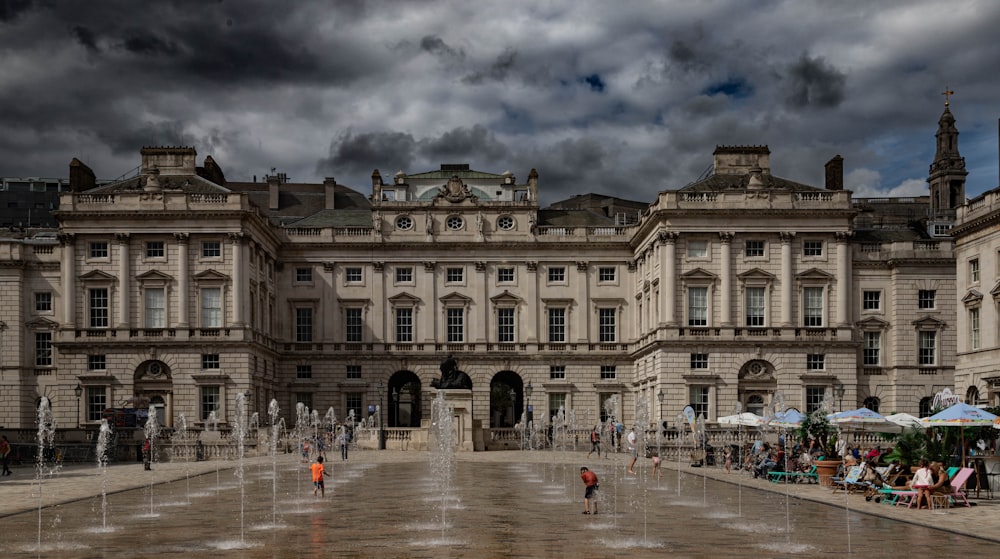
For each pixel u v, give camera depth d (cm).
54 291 9888
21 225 12075
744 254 9762
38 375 9844
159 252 9662
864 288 10075
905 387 9956
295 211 14238
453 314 11112
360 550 3164
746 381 9638
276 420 10856
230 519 3978
